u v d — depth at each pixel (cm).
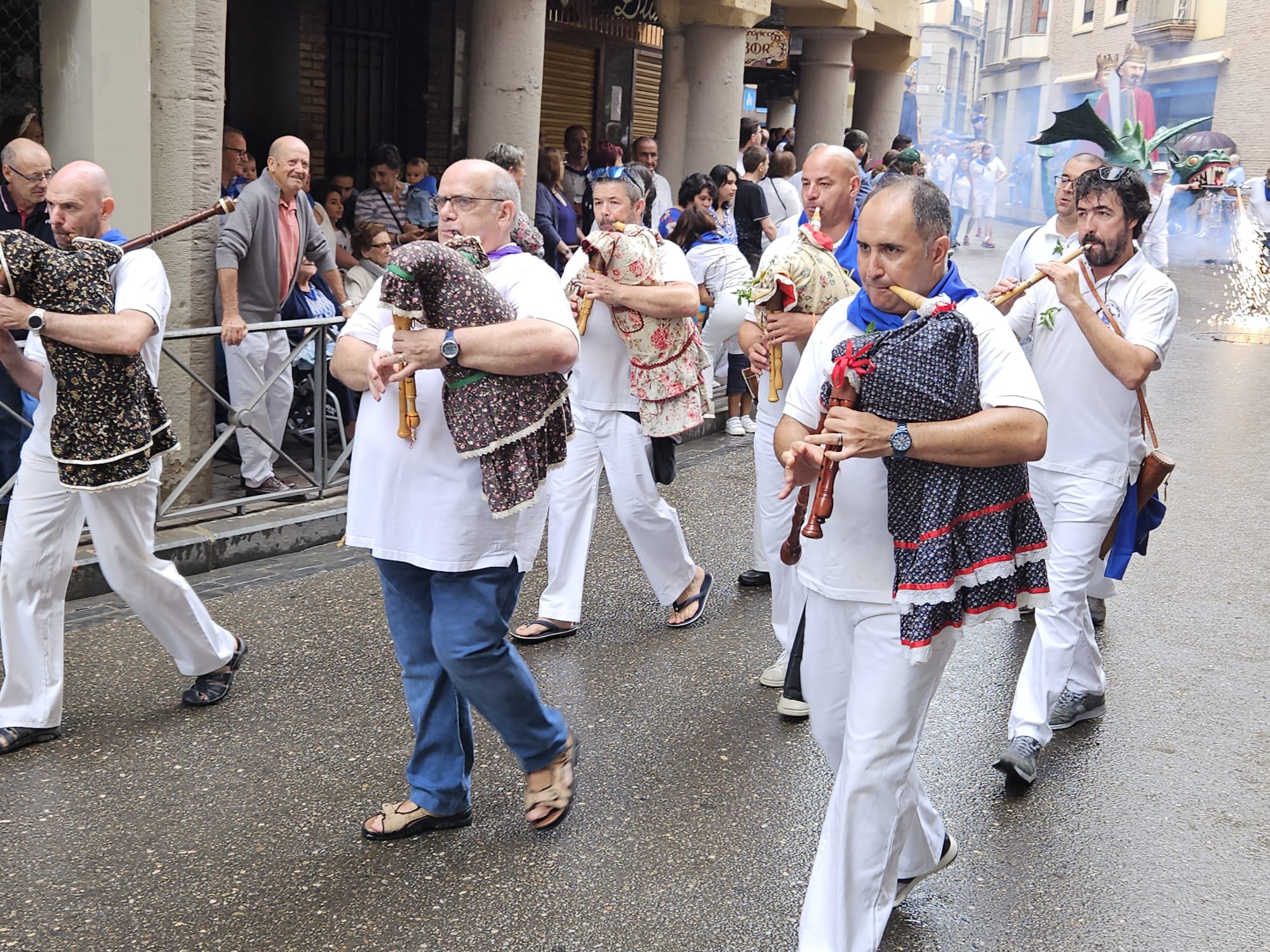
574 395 533
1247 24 3381
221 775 410
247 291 668
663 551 549
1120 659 545
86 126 597
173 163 627
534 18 915
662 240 541
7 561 414
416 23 1200
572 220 980
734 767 431
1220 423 1036
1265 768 448
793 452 285
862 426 275
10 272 380
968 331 278
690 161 1271
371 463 353
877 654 298
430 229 896
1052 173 3247
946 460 275
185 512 620
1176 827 404
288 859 363
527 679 367
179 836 373
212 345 652
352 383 355
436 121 1229
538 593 601
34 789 396
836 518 300
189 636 445
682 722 466
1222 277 2292
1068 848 388
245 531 613
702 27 1235
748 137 1480
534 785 380
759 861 372
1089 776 436
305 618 547
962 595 287
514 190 355
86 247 395
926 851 328
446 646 352
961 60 6381
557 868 363
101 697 462
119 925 329
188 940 324
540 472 350
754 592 611
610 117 1543
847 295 454
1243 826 406
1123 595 627
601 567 640
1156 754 456
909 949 332
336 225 902
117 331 390
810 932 304
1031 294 472
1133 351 423
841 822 302
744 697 490
